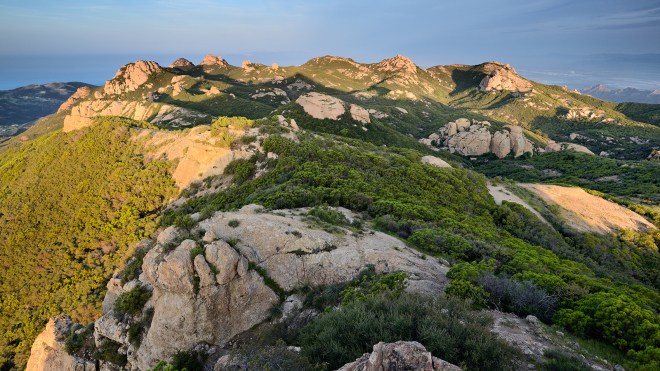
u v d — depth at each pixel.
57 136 87.25
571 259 39.12
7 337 41.03
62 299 42.53
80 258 51.06
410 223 30.50
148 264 17.36
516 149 136.12
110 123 79.69
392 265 20.67
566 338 13.35
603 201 68.12
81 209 58.53
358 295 15.93
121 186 61.91
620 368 11.61
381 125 125.75
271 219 22.72
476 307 15.31
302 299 18.47
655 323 13.76
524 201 61.31
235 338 16.80
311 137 64.62
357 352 10.50
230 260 17.12
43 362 23.16
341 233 23.84
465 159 135.00
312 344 11.90
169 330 16.28
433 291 17.48
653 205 71.62
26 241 55.94
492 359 10.09
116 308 20.11
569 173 109.75
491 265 21.56
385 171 50.81
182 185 58.28
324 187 37.75
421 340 10.32
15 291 48.12
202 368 15.69
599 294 17.12
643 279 44.97
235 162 55.31
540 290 17.20
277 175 45.34
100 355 19.69
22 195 66.62
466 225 33.25
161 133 74.62
